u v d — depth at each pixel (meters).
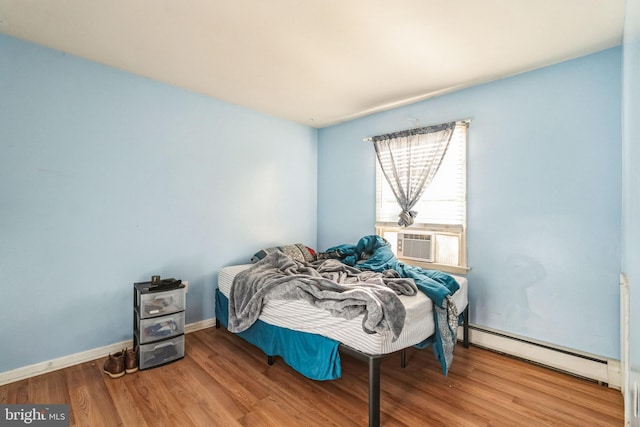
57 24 1.90
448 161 2.93
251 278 2.51
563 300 2.29
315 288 2.01
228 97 3.11
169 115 2.80
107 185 2.45
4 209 2.02
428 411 1.79
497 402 1.88
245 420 1.70
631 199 1.33
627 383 1.50
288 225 3.86
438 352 2.03
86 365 2.29
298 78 2.65
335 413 1.77
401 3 1.67
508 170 2.55
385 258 2.76
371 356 1.62
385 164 3.40
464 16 1.78
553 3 1.65
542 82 2.38
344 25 1.88
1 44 2.01
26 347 2.10
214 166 3.13
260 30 1.95
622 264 1.99
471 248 2.77
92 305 2.38
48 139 2.18
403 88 2.82
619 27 1.86
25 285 2.10
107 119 2.45
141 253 2.64
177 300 2.45
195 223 2.99
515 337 2.48
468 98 2.79
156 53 2.26
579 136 2.22
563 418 1.73
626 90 1.56
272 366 2.32
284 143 3.80
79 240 2.32
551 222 2.34
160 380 2.10
